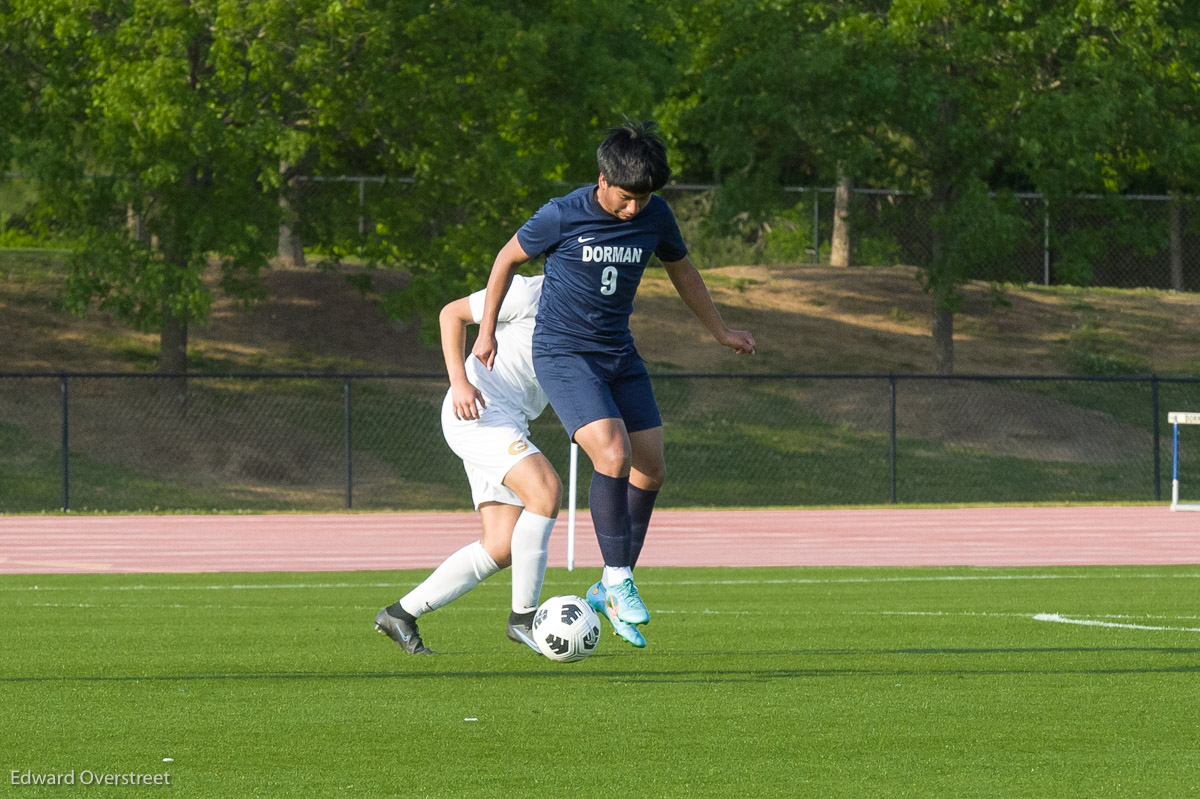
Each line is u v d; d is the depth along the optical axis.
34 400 100.12
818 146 118.31
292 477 95.75
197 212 93.75
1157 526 75.19
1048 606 39.44
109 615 37.50
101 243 93.44
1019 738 20.39
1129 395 120.56
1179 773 18.19
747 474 99.69
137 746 19.81
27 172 90.50
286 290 126.94
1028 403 115.88
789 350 126.62
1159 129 114.88
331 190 110.56
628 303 23.97
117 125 87.75
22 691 24.55
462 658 28.64
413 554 62.00
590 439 23.42
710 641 31.52
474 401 25.19
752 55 115.69
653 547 64.12
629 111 103.44
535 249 23.52
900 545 65.31
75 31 85.94
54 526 74.62
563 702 23.33
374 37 88.88
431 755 19.19
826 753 19.34
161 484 91.62
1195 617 36.50
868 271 149.88
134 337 115.31
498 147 97.69
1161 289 167.12
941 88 114.75
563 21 101.06
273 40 87.62
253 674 26.50
